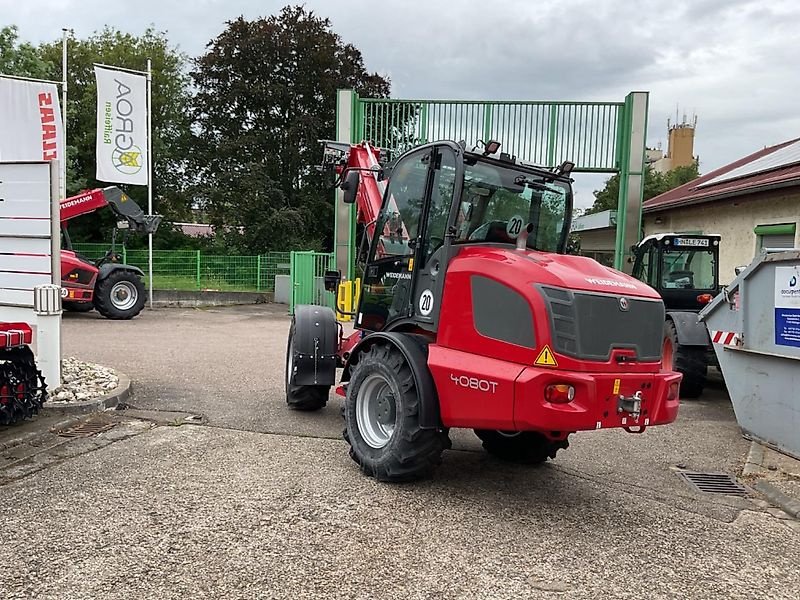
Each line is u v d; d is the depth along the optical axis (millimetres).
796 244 11812
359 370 5039
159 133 31172
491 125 13305
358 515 4207
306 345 6363
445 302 4660
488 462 5559
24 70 25469
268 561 3529
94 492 4410
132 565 3426
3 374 5566
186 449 5430
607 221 21203
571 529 4184
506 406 4125
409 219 5262
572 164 5430
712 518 4520
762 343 6344
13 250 7023
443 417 4523
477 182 4934
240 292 21531
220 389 7914
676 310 9258
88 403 6492
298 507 4285
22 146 14422
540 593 3340
